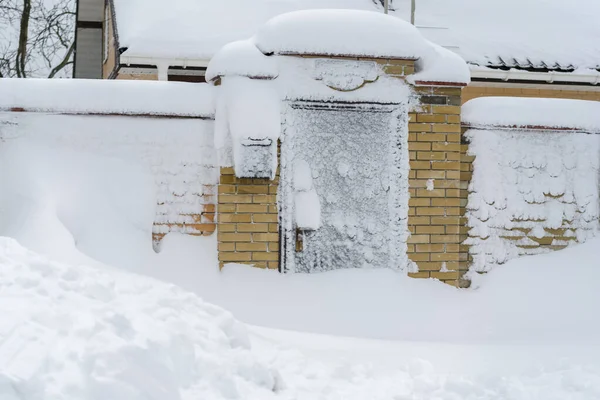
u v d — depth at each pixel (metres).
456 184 7.08
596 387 4.61
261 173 6.68
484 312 6.85
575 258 7.36
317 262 6.86
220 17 12.46
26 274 4.46
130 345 3.86
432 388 4.62
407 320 6.60
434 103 7.09
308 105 6.90
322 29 6.85
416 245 7.00
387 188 7.00
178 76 12.55
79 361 3.60
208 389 4.13
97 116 6.87
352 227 6.93
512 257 7.34
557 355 5.52
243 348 4.93
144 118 6.92
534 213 7.40
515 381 4.82
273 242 6.80
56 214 6.45
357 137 6.98
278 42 6.79
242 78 6.81
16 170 6.67
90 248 6.47
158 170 6.90
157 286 5.31
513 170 7.41
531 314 6.86
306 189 6.83
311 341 5.80
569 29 13.95
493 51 12.97
